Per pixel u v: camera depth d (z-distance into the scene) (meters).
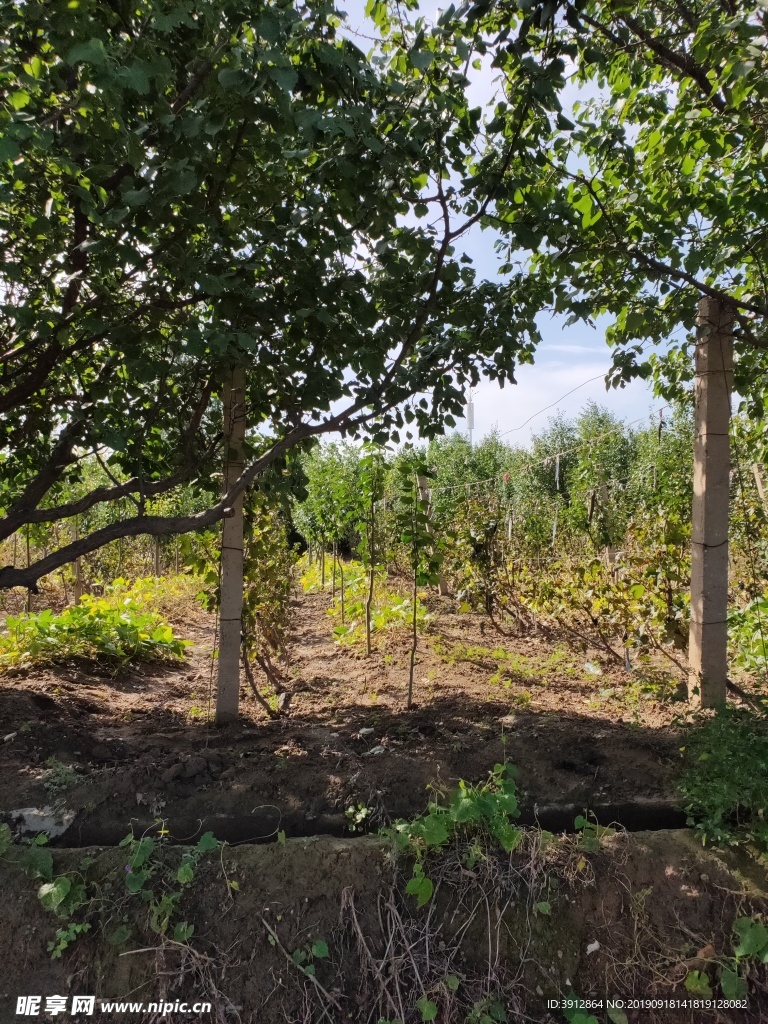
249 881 2.63
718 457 3.76
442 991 2.42
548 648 6.28
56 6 1.98
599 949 2.53
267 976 2.46
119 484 3.43
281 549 5.66
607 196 3.48
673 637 4.25
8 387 3.54
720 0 3.04
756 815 2.78
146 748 3.55
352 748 3.49
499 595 7.07
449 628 7.35
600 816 2.94
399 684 5.00
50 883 2.57
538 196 2.96
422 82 2.68
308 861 2.68
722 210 3.18
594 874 2.65
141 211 2.48
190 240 2.84
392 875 2.63
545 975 2.48
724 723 3.11
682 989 2.45
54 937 2.50
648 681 4.57
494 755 3.29
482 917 2.57
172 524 3.14
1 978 2.45
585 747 3.38
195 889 2.62
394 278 3.08
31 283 2.81
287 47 2.39
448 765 3.21
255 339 2.65
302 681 5.23
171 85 2.33
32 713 3.83
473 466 16.30
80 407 3.07
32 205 2.67
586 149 3.10
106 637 5.76
